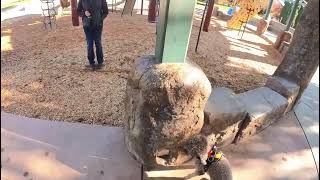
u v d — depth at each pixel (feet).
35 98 15.01
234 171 12.23
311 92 18.13
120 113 14.46
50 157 11.96
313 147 13.88
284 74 15.38
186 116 10.17
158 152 10.99
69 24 24.98
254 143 13.74
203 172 11.27
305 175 12.44
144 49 20.04
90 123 13.74
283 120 15.33
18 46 20.71
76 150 12.34
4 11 29.94
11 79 16.37
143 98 9.98
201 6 33.86
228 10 29.89
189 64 10.28
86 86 16.16
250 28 28.68
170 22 9.22
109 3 32.30
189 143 10.88
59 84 16.19
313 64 14.75
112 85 16.39
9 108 14.21
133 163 12.00
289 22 22.72
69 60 18.60
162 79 9.52
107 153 12.32
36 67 17.70
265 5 23.72
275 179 12.13
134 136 11.12
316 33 13.96
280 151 13.46
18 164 11.57
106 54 19.24
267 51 23.52
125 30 23.02
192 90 9.72
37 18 27.12
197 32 24.13
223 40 23.72
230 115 11.80
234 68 19.34
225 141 12.96
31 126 13.29
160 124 10.19
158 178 11.48
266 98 14.30
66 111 14.33
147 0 34.50
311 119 15.71
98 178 11.30
